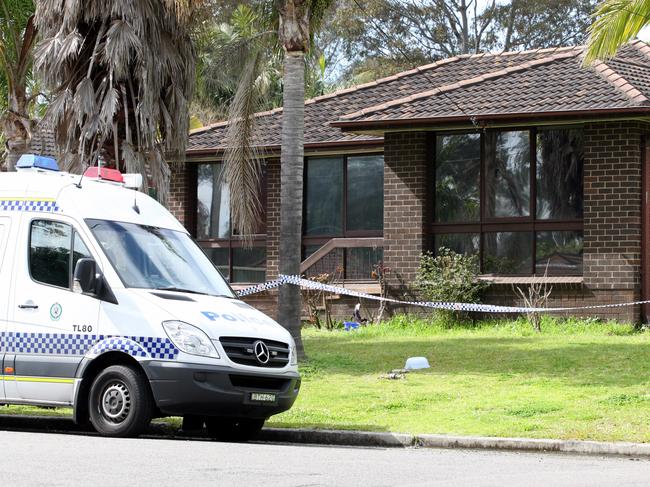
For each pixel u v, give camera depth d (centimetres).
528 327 2275
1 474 862
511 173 2444
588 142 2316
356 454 1090
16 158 2398
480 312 2414
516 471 962
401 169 2523
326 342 2175
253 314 1273
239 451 1068
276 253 2823
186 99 2103
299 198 1942
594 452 1141
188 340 1171
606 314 2295
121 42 1948
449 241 2506
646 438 1160
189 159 2923
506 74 2592
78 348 1212
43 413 1446
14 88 2389
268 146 2752
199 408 1172
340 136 2728
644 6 1845
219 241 2930
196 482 841
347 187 2764
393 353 1938
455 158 2508
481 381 1596
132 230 1290
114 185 1374
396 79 2997
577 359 1766
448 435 1214
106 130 1980
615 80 2356
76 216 1258
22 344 1240
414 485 849
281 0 1944
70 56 1998
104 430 1183
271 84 3706
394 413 1370
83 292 1209
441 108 2445
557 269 2381
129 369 1182
